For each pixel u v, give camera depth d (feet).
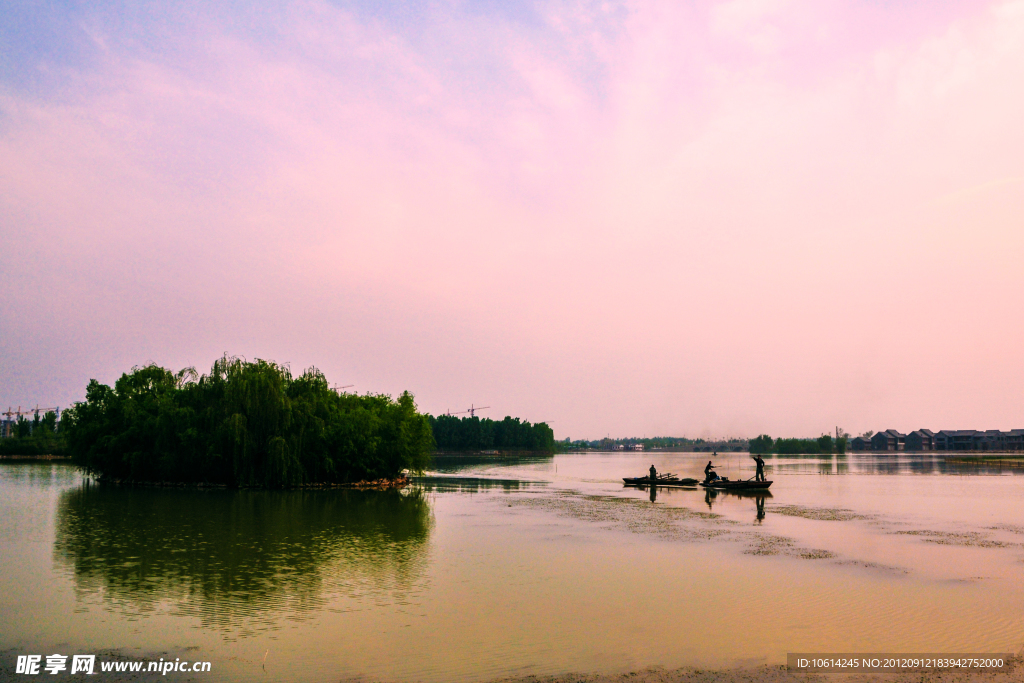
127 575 109.19
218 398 285.02
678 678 65.41
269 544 138.82
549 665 68.90
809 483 323.16
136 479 294.46
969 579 105.70
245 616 86.33
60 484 291.79
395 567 115.85
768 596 95.50
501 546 136.77
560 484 322.96
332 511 197.36
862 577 107.24
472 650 73.36
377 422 321.32
